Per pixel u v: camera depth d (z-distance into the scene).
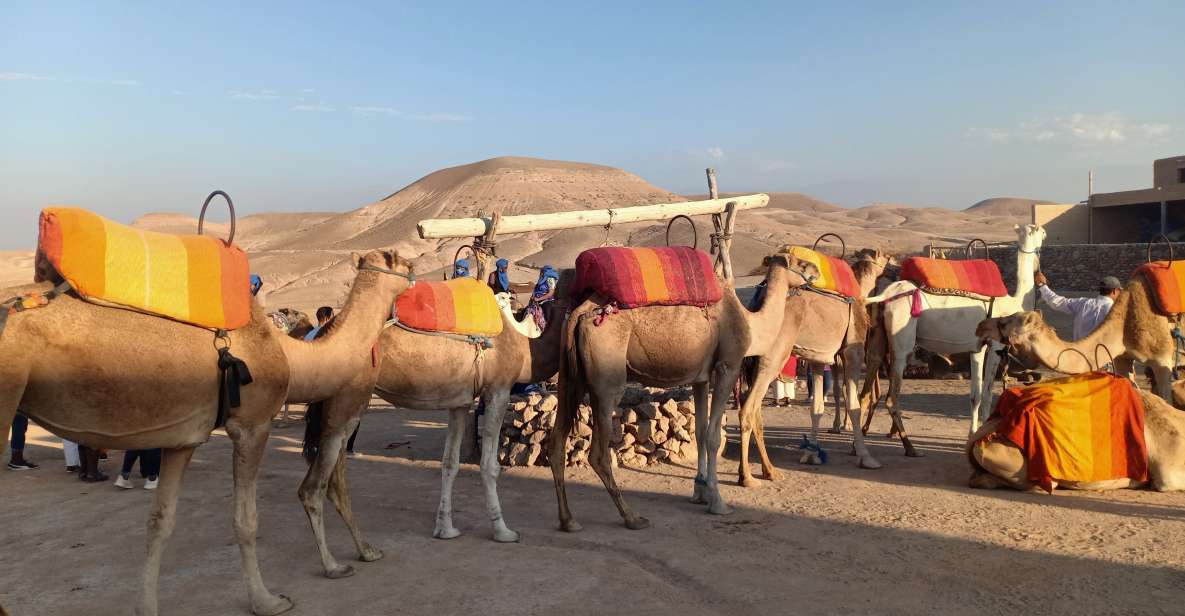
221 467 10.98
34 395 4.46
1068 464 8.87
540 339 8.19
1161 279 10.56
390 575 6.50
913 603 5.85
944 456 11.20
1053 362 10.45
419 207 191.62
